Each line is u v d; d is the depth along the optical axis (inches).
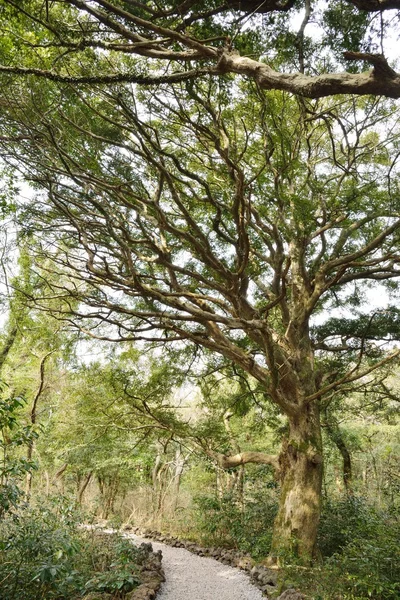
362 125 404.5
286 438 410.0
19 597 216.2
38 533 232.2
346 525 406.0
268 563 369.4
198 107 337.4
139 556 368.8
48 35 264.2
